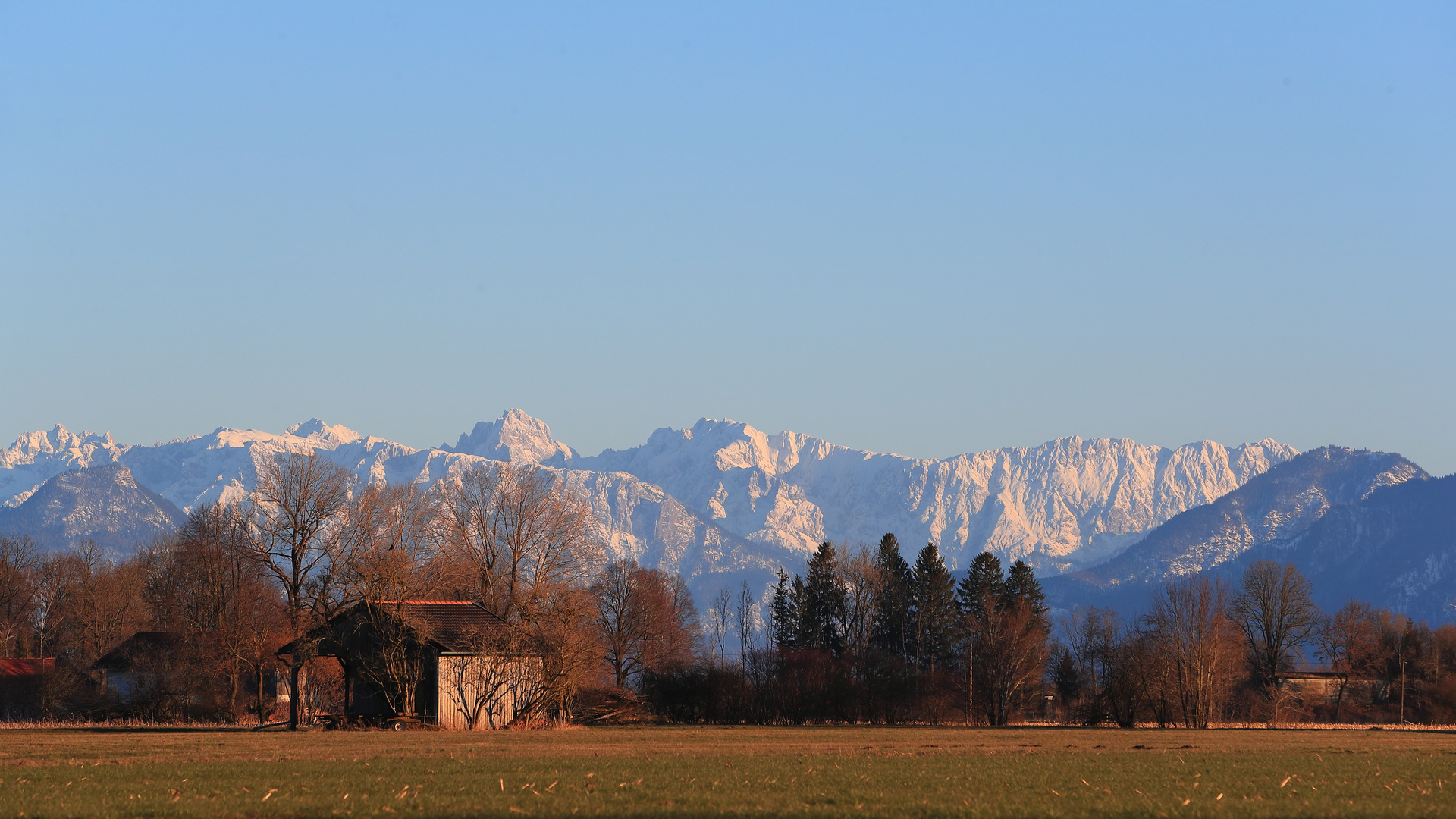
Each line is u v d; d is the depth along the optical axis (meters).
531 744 109.69
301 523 153.88
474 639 138.00
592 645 150.12
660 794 67.81
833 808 62.50
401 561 140.25
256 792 68.25
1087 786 74.94
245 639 156.75
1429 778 83.06
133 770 79.88
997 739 130.62
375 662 135.88
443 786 71.12
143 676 163.75
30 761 86.25
